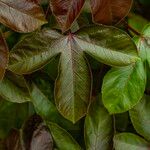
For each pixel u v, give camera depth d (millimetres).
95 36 714
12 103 803
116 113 762
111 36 711
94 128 772
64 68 718
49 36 713
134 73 739
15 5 691
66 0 698
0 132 808
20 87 763
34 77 775
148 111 772
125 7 715
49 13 731
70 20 697
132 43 708
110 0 712
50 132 774
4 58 691
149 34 740
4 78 760
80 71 719
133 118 769
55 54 715
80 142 791
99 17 713
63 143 772
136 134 795
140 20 804
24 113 804
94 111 772
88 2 736
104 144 775
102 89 736
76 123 790
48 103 777
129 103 735
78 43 716
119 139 771
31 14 691
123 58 711
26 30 693
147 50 740
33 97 774
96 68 779
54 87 721
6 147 795
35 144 776
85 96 722
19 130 789
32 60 711
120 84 738
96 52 716
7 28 752
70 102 723
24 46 708
